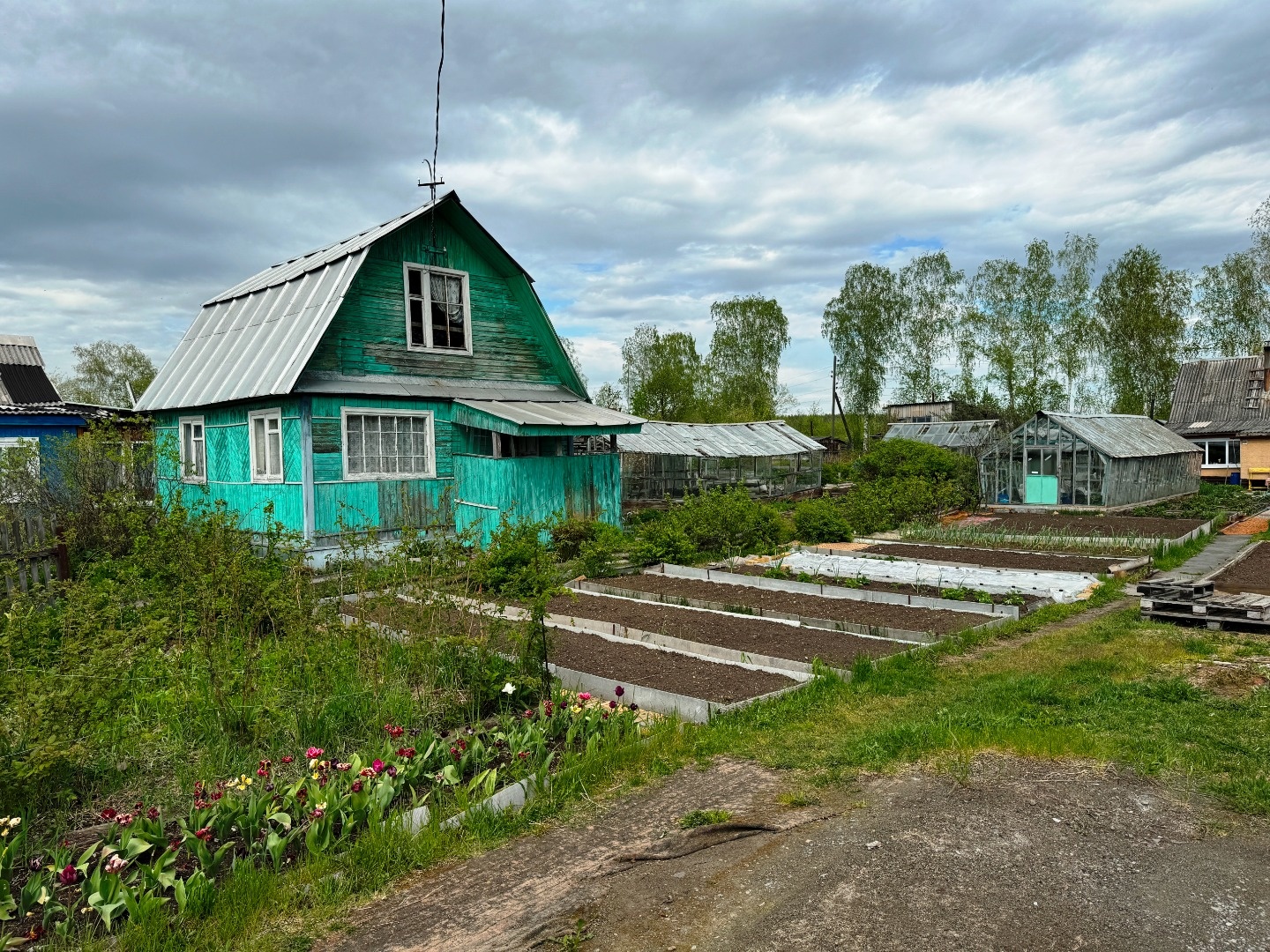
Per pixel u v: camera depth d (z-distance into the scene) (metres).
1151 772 5.46
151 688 6.53
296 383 13.95
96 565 10.98
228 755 5.76
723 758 6.08
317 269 16.09
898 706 7.15
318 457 14.28
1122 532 19.23
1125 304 46.09
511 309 18.17
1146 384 46.31
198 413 17.27
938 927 3.79
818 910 3.96
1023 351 48.03
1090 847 4.51
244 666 6.54
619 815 5.20
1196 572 14.19
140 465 14.38
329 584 10.22
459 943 3.84
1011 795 5.16
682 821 5.05
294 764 5.66
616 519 16.55
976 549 17.08
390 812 5.04
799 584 12.55
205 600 7.43
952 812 4.95
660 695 7.23
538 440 18.36
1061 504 26.17
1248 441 33.91
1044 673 7.96
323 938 3.93
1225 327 45.72
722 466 29.09
